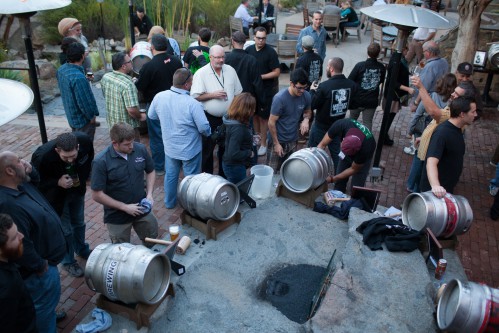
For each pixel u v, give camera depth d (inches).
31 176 155.0
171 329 146.6
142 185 181.6
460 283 133.9
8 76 403.2
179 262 176.6
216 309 155.3
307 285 169.0
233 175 215.8
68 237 186.1
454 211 173.6
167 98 216.5
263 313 154.6
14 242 110.5
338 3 730.2
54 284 142.5
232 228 196.9
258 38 302.5
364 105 301.0
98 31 577.6
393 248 173.2
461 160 193.8
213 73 246.8
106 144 319.6
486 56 406.9
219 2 622.2
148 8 571.2
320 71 324.8
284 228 198.8
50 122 354.9
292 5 800.3
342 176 223.8
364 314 147.0
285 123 248.7
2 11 163.5
